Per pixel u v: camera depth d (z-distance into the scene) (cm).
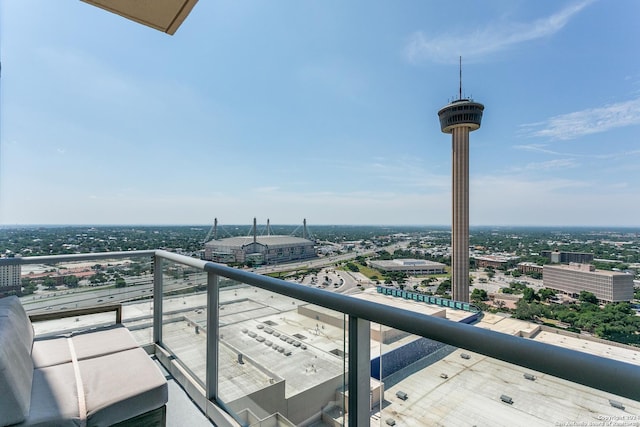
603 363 57
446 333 80
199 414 196
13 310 165
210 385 195
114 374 160
